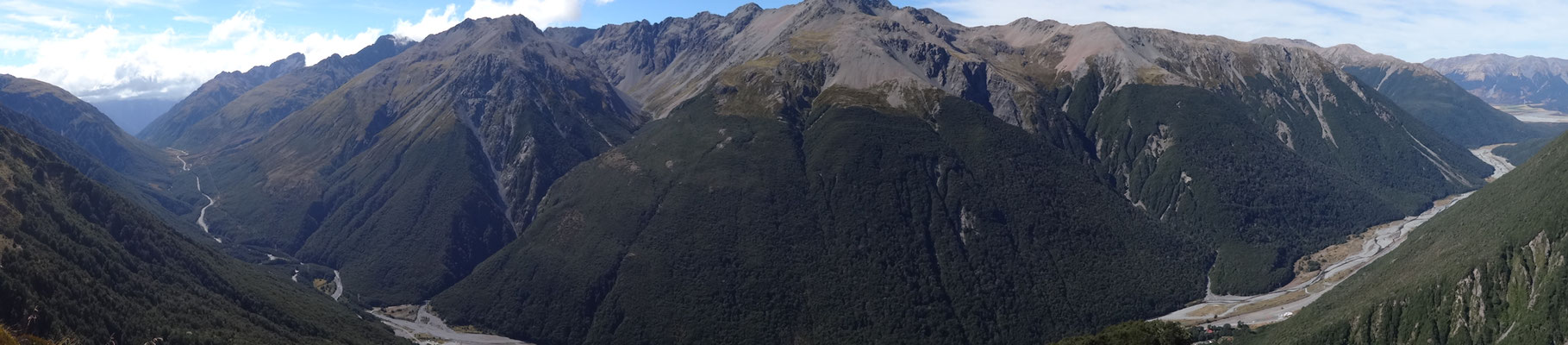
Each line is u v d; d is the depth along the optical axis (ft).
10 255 641.40
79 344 612.70
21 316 597.52
